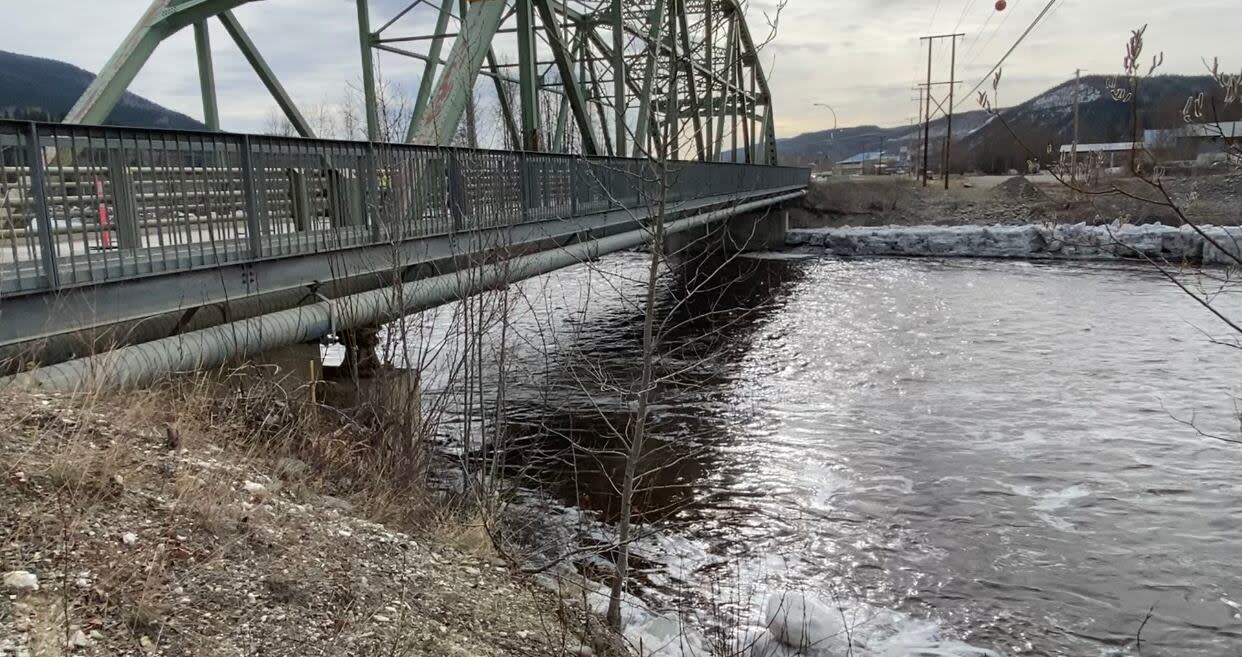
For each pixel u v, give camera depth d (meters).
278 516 5.62
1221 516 11.08
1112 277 36.88
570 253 14.34
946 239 49.28
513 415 14.75
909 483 12.26
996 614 8.58
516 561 7.09
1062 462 13.20
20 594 3.79
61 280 6.12
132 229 6.72
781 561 9.64
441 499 8.52
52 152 6.20
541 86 22.52
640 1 20.50
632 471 6.77
